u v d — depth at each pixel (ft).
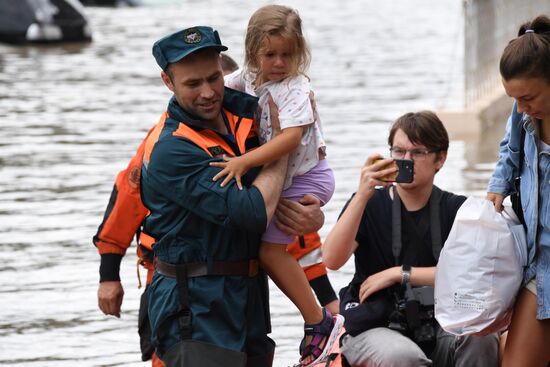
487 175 54.29
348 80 91.15
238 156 21.97
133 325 35.19
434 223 25.29
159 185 21.89
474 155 60.29
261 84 23.18
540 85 21.24
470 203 23.24
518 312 23.08
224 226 21.58
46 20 123.75
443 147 25.18
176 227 21.97
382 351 24.29
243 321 22.21
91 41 126.41
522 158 23.11
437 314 23.48
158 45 21.74
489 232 22.93
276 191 21.90
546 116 21.86
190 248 21.99
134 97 85.51
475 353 24.45
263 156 21.90
